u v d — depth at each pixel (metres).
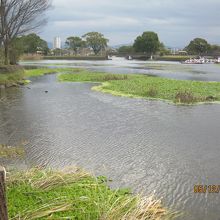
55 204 7.91
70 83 37.72
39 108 22.27
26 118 19.25
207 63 96.19
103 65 79.31
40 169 10.62
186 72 56.47
